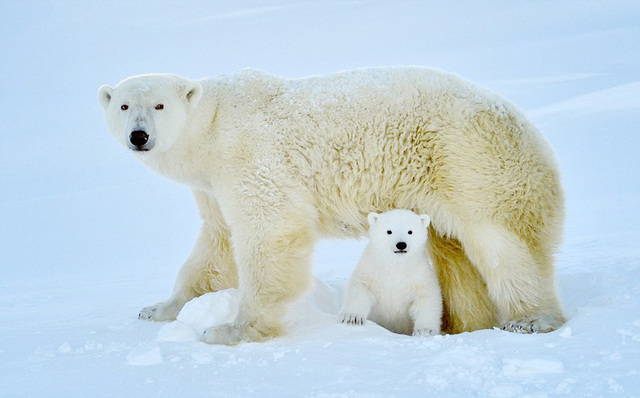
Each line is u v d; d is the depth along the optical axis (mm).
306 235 9148
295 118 9352
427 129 9008
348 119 9242
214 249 10695
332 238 9984
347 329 8641
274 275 8891
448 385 6070
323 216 9602
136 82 9523
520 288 8625
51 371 7348
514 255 8656
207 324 9164
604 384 5746
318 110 9344
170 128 9367
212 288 10680
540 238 8734
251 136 9312
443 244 9523
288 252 8969
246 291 8914
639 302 8438
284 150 9250
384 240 8891
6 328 10477
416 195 9203
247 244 8992
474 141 8812
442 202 9023
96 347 8414
